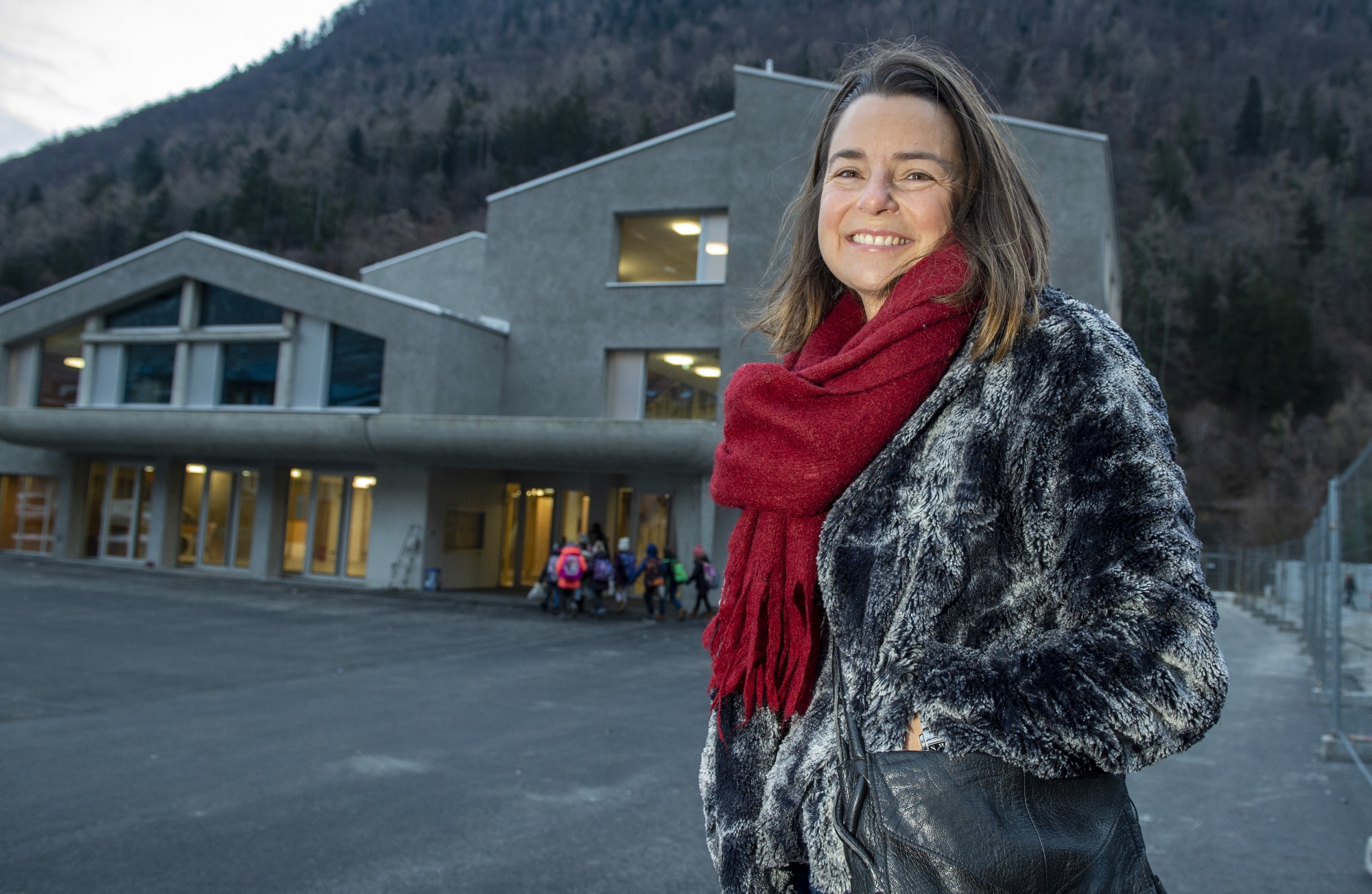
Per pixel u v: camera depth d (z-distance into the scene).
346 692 8.98
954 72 1.12
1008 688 0.74
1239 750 6.92
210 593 18.95
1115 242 25.27
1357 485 6.91
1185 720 0.71
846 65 1.30
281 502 23.12
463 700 8.73
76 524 25.48
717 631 1.10
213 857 4.36
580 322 21.92
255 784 5.62
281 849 4.47
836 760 0.90
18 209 89.12
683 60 125.62
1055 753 0.71
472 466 20.91
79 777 5.73
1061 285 18.94
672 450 19.02
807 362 1.22
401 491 21.80
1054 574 0.82
